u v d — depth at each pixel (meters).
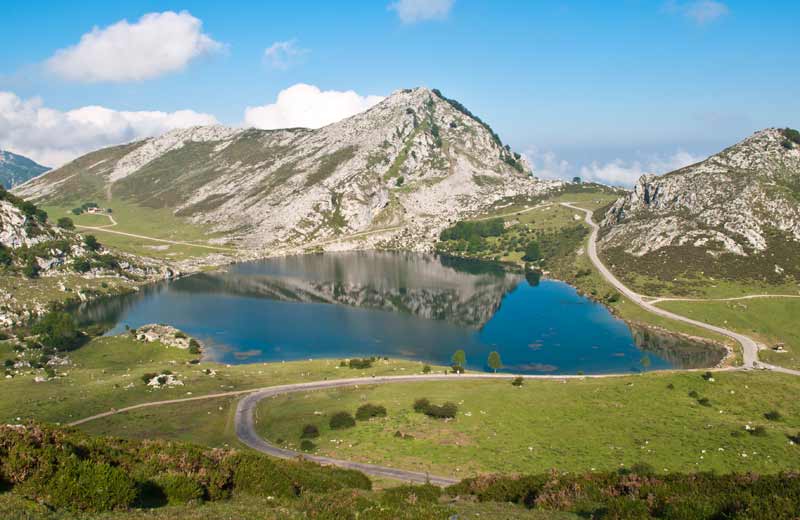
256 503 37.25
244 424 89.31
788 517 32.41
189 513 32.19
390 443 78.94
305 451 76.38
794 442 76.81
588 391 104.19
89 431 83.12
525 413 92.38
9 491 31.03
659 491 39.97
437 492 47.31
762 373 115.19
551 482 45.78
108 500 31.75
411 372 126.00
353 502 37.97
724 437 79.06
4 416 88.81
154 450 43.69
